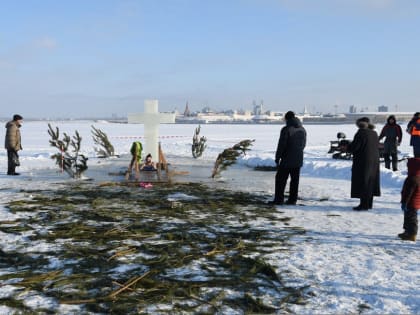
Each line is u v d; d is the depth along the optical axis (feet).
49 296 12.58
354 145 25.84
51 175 43.57
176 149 83.10
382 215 24.59
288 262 15.76
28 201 28.17
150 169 45.39
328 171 46.03
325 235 19.80
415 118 40.55
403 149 89.04
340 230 20.80
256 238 19.07
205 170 48.08
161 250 16.97
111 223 22.00
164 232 20.08
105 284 13.46
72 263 15.49
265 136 156.97
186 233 19.81
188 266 15.21
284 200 29.25
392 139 44.83
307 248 17.60
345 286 13.42
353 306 11.95
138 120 48.98
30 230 20.47
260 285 13.44
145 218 23.22
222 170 44.04
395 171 43.11
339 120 545.85
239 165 55.57
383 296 12.63
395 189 34.37
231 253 16.84
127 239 18.89
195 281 13.73
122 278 13.96
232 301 12.20
